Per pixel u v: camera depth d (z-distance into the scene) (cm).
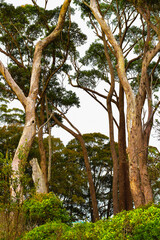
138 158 1437
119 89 2088
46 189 1941
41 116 2278
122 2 1925
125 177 1898
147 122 1541
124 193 1856
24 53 2389
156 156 1422
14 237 770
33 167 1961
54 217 1103
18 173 791
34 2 2162
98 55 2327
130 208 1842
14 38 2252
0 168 786
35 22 2302
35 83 1764
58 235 719
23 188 791
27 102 1691
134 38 2211
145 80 1572
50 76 2102
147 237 536
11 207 759
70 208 3175
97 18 1642
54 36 1927
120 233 557
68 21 2114
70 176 3178
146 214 589
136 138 1437
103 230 601
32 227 964
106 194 3322
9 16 2153
